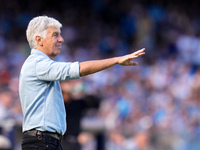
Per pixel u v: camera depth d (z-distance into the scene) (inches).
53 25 464.1
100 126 912.9
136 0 2023.9
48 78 444.1
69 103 815.7
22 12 2006.6
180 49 1673.2
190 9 1962.4
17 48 1737.2
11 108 913.5
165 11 1950.1
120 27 1950.1
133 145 1016.2
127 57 438.9
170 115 1145.4
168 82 1408.7
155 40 1836.9
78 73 437.7
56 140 453.7
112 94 1278.3
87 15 2039.9
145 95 1290.6
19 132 884.6
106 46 1824.6
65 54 1633.9
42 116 448.5
